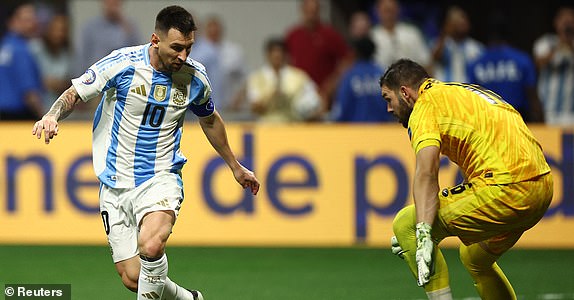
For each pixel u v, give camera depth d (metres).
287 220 33.47
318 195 33.53
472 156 18.28
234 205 33.38
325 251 32.69
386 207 33.47
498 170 18.08
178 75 19.48
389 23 40.50
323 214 33.50
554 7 53.28
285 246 33.41
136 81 19.23
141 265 18.94
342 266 30.12
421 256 16.97
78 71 41.41
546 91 41.91
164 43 18.70
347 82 36.00
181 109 19.69
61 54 41.12
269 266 30.08
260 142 33.53
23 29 38.59
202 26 45.53
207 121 20.70
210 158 33.31
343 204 33.53
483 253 19.66
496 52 36.47
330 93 40.94
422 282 16.86
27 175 33.34
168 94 19.44
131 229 19.77
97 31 41.38
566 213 33.12
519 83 36.44
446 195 18.53
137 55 19.36
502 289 20.23
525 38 53.44
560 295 25.73
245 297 25.52
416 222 17.91
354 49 36.16
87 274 28.52
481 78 36.62
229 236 33.38
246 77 45.88
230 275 28.69
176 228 33.47
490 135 18.16
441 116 18.28
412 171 33.41
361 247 33.34
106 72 19.11
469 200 18.25
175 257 31.47
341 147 33.53
